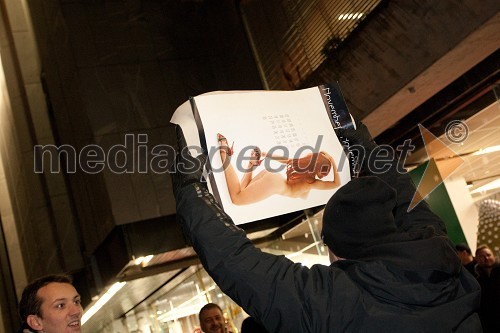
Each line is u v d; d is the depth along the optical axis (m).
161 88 8.83
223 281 1.50
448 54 5.46
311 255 8.52
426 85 6.09
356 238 1.60
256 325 3.89
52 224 11.91
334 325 1.43
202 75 9.09
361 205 1.61
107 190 8.15
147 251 8.03
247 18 8.66
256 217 1.92
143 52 8.99
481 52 5.61
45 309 2.31
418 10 5.62
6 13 12.84
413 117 6.82
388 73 6.16
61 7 8.92
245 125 1.99
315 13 7.10
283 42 7.85
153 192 8.23
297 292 1.46
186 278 10.38
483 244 7.16
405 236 1.60
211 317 4.92
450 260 1.54
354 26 6.54
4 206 14.99
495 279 4.89
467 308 1.52
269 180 1.96
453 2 5.26
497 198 7.38
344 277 1.49
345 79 6.82
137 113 8.55
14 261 14.69
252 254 1.51
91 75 8.62
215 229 1.53
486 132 6.49
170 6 9.48
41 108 12.05
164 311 11.92
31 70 12.26
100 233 8.96
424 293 1.48
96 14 9.02
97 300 10.40
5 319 14.10
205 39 9.39
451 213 7.23
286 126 2.04
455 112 6.36
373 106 6.44
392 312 1.46
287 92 2.11
